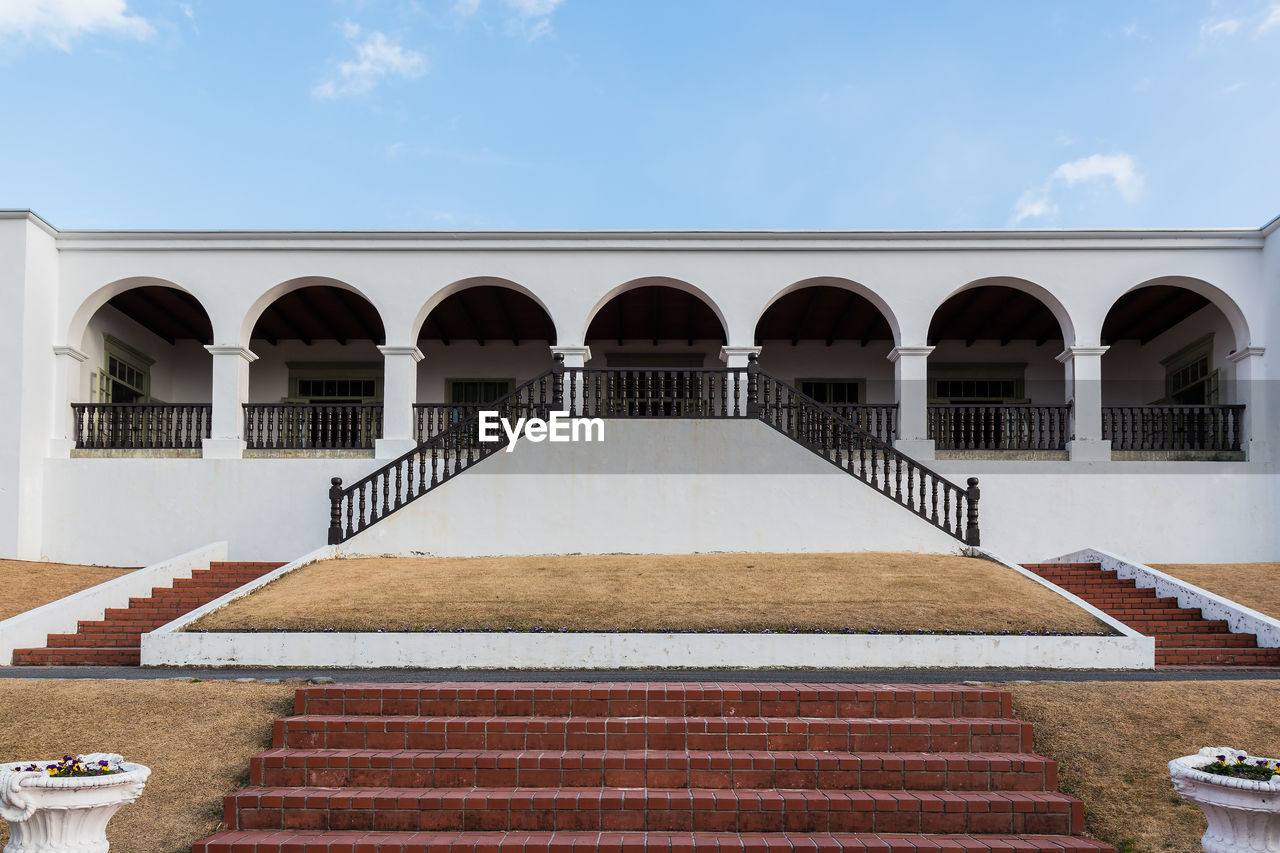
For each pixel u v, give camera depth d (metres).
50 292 14.53
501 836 5.57
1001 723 6.48
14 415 13.81
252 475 14.27
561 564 11.62
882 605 9.77
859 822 5.71
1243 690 7.31
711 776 6.04
